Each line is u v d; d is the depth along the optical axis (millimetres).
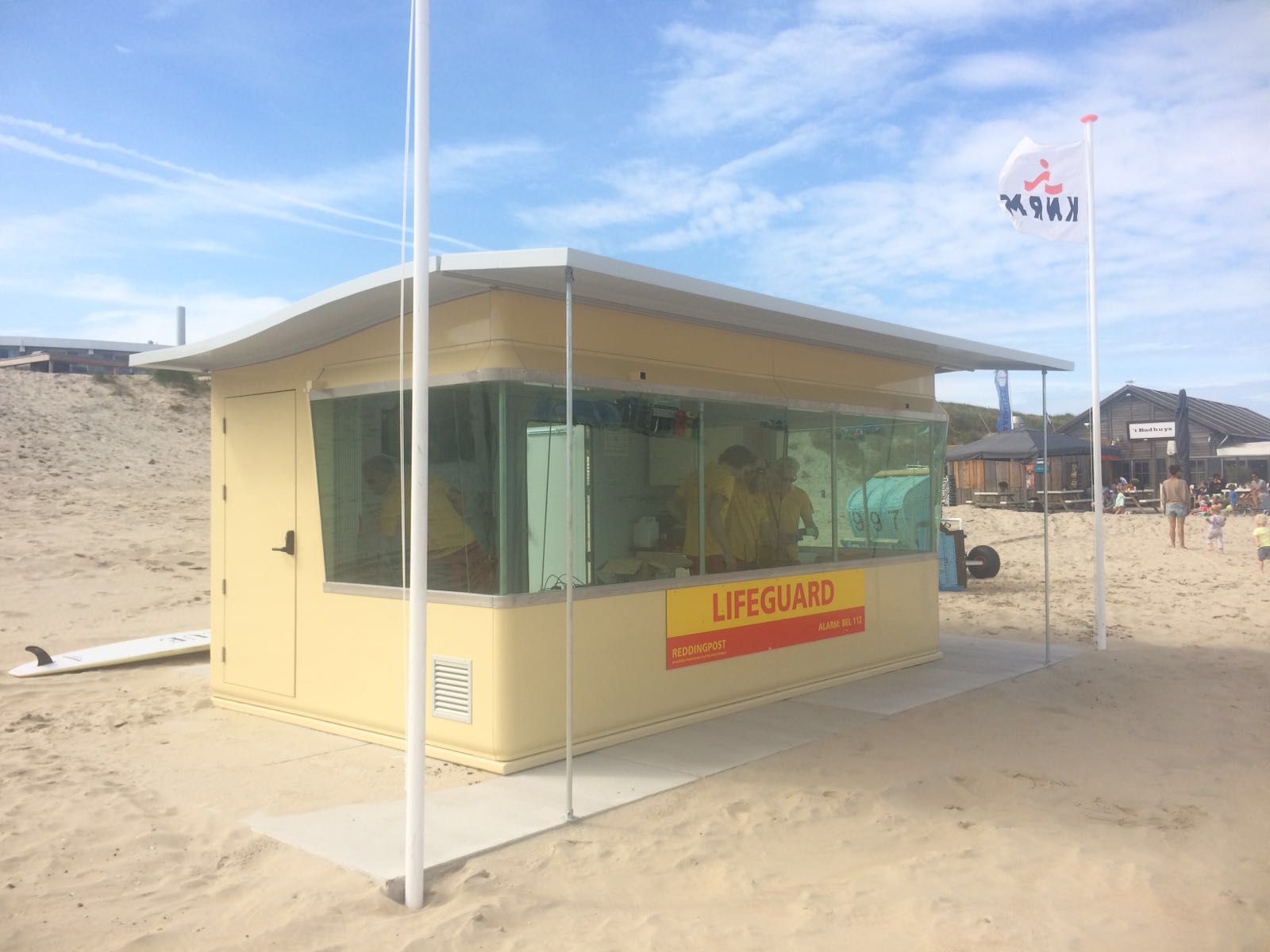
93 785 5344
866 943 3486
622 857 4289
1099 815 4852
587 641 5895
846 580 7957
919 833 4605
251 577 7051
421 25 3928
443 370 5758
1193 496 31688
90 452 25328
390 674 6070
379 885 3926
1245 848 4391
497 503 5488
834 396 7891
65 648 10453
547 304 5730
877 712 6914
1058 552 18922
